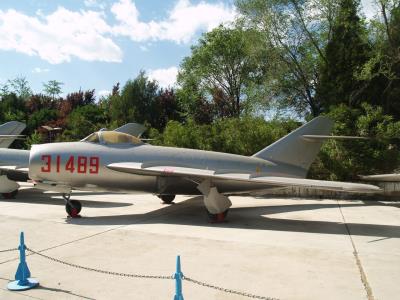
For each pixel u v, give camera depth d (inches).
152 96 1380.4
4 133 833.5
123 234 355.6
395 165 677.9
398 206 567.2
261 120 802.8
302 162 521.0
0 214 466.9
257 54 948.0
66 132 1205.7
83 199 634.8
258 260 270.4
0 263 261.1
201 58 1473.9
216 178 423.8
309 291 209.5
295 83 963.3
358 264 261.6
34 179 446.9
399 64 783.1
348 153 682.8
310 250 299.7
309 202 615.5
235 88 1482.5
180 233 363.9
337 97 791.1
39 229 376.2
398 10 788.0
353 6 812.6
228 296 202.7
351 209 535.5
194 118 1428.4
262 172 496.4
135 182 463.8
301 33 939.3
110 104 1419.8
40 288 213.9
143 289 211.9
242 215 480.4
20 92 2581.2
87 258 274.2
